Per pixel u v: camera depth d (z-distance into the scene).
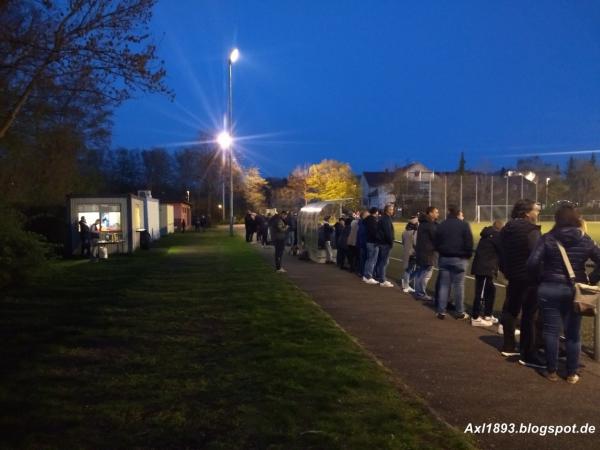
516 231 7.00
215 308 10.14
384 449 4.30
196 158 77.81
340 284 13.70
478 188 59.94
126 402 5.32
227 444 4.41
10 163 19.81
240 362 6.61
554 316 6.15
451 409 5.27
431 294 12.41
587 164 75.56
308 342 7.52
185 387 5.74
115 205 23.05
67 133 20.91
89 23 10.74
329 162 76.25
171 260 20.14
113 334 8.13
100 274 15.55
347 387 5.69
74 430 4.69
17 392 5.61
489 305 9.12
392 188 70.81
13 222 13.32
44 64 11.10
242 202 78.69
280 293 11.93
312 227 19.28
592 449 4.46
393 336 8.18
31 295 11.72
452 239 9.34
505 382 6.07
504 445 4.52
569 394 5.71
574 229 6.10
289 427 4.71
